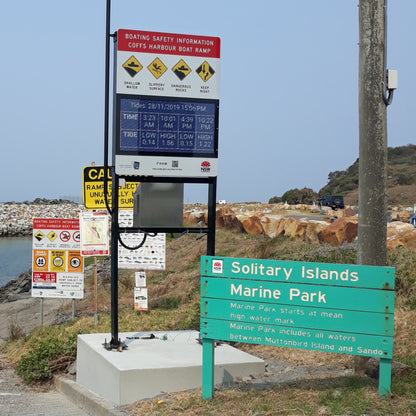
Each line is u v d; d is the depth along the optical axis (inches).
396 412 210.1
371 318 225.0
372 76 267.9
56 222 563.2
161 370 283.4
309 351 318.3
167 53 330.0
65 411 302.2
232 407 234.7
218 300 246.7
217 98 336.8
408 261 403.9
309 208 1633.9
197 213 1224.8
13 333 565.9
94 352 319.6
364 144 269.1
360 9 271.3
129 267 514.3
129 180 331.0
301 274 234.4
